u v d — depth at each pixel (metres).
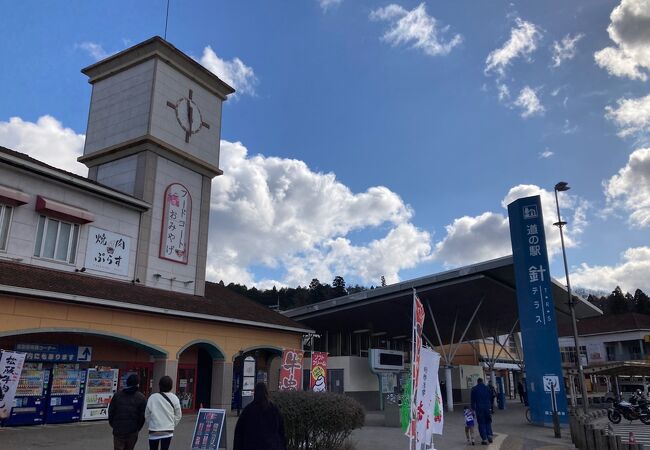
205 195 25.72
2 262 16.30
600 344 67.38
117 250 20.59
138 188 22.34
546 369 21.02
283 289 114.56
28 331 14.91
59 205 18.25
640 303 99.94
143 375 19.52
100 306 16.91
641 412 25.59
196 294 24.06
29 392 15.85
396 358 31.33
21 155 17.41
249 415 6.61
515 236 22.78
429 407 9.44
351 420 10.61
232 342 22.69
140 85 24.03
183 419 19.16
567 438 17.36
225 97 27.92
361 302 32.19
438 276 28.50
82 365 17.53
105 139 24.36
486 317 38.72
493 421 24.22
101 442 13.14
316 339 39.81
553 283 27.78
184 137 24.84
